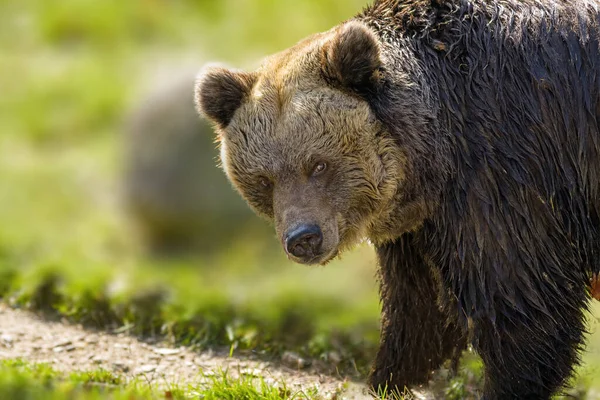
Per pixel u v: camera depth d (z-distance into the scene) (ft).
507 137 31.50
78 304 46.01
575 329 33.17
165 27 103.50
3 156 83.76
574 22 32.60
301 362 42.32
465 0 33.12
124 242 74.08
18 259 54.80
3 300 47.44
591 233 33.47
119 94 91.20
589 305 34.45
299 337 45.09
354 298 56.95
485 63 32.01
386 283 36.63
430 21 32.94
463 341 37.42
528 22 32.55
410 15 33.30
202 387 36.76
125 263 66.03
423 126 31.73
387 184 32.14
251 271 68.23
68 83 93.50
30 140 87.04
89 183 80.59
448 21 32.78
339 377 41.22
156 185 74.28
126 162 76.64
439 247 32.86
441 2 33.17
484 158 31.48
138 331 44.70
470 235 31.78
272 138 32.14
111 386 33.86
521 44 32.19
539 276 32.04
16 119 89.45
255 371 40.88
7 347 41.63
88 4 105.50
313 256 31.76
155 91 78.54
